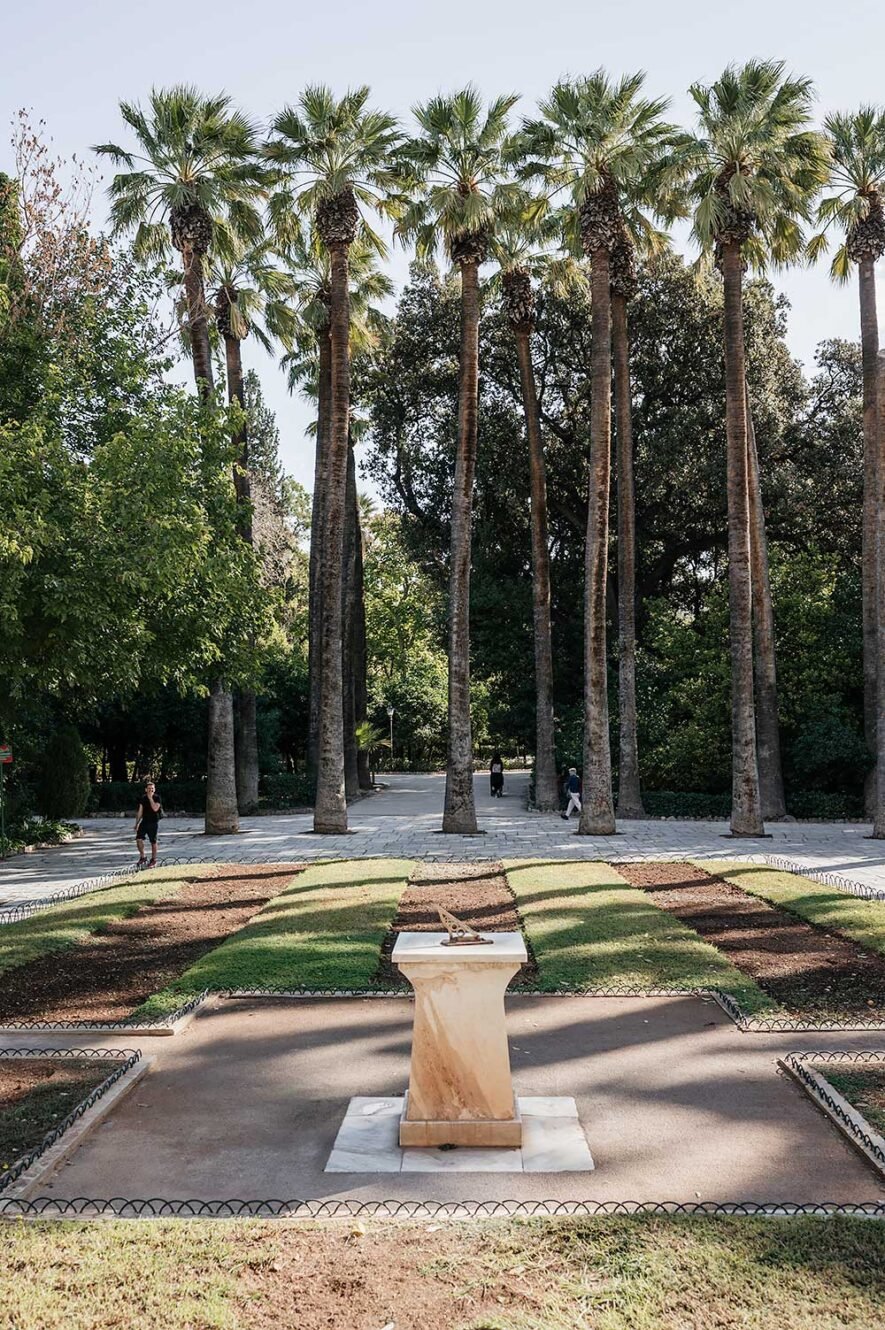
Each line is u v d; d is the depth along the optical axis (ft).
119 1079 26.11
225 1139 22.48
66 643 49.62
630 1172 20.35
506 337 124.88
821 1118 23.25
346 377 85.25
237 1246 17.15
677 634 114.83
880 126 92.32
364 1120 23.24
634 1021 31.01
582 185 81.15
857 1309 14.94
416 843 79.51
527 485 127.44
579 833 85.25
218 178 85.15
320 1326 14.78
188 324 87.61
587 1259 16.46
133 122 84.12
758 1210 18.20
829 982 35.12
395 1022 31.37
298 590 210.38
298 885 57.36
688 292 119.44
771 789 102.17
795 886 55.26
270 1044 29.40
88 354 64.13
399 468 135.13
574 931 43.06
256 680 65.72
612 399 124.57
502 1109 21.76
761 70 80.07
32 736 89.66
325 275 114.83
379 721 215.92
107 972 38.22
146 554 47.65
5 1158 21.34
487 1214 18.26
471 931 23.03
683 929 43.45
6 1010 33.14
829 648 108.47
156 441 51.42
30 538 44.88
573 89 81.35
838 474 124.67
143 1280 16.08
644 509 123.54
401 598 231.91
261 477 188.85
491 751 232.12
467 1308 15.16
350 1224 17.85
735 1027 30.25
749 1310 14.94
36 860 75.82
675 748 107.24
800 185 85.35
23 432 49.14
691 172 82.94
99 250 75.56
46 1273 16.33
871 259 93.66
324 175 84.53
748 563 83.82
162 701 121.49
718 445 119.14
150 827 69.41
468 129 81.61
